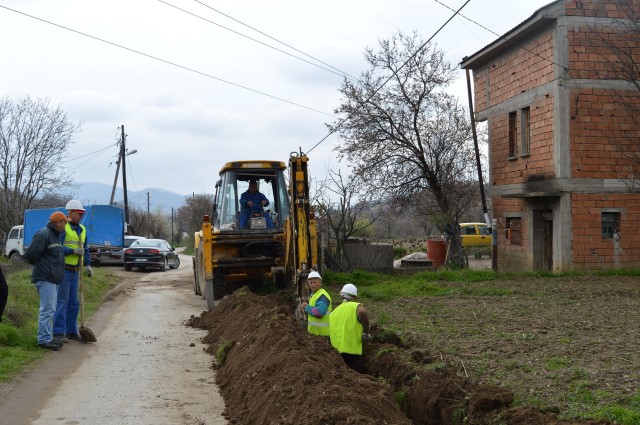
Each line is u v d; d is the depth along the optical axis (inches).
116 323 508.7
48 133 1545.3
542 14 739.4
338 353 326.3
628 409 227.6
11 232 1381.6
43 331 382.9
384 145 934.4
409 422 226.1
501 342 358.6
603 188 743.7
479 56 900.6
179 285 875.4
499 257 896.3
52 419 257.1
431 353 331.3
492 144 913.5
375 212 1069.8
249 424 250.4
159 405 278.8
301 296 512.7
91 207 1323.8
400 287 660.7
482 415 239.6
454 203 943.0
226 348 362.3
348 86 946.1
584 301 527.2
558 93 739.4
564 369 292.7
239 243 603.8
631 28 731.4
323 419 208.5
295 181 531.2
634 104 729.6
